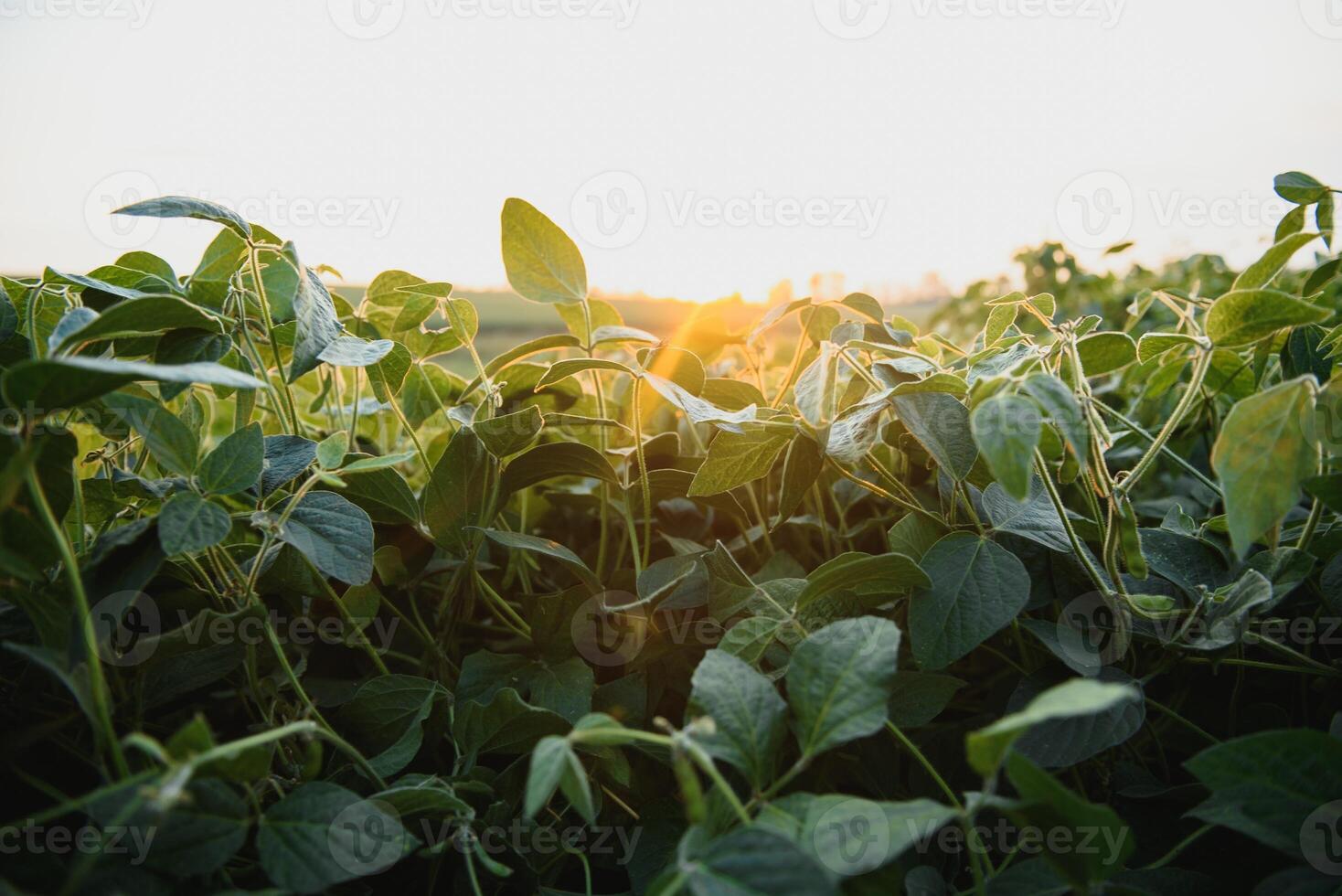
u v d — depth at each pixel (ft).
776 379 3.40
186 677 1.74
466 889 1.74
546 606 2.06
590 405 2.88
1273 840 1.33
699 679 1.45
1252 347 2.26
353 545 1.66
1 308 1.91
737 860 1.19
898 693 1.79
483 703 1.93
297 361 1.70
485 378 2.33
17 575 1.36
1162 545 1.93
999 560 1.72
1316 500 1.77
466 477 2.01
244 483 1.61
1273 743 1.35
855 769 2.00
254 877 1.61
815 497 2.43
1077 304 5.31
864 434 1.74
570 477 2.87
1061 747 1.62
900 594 1.91
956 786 1.96
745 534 2.39
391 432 3.19
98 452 2.02
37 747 1.63
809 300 2.40
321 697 2.03
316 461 1.86
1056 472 2.21
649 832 1.84
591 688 1.90
